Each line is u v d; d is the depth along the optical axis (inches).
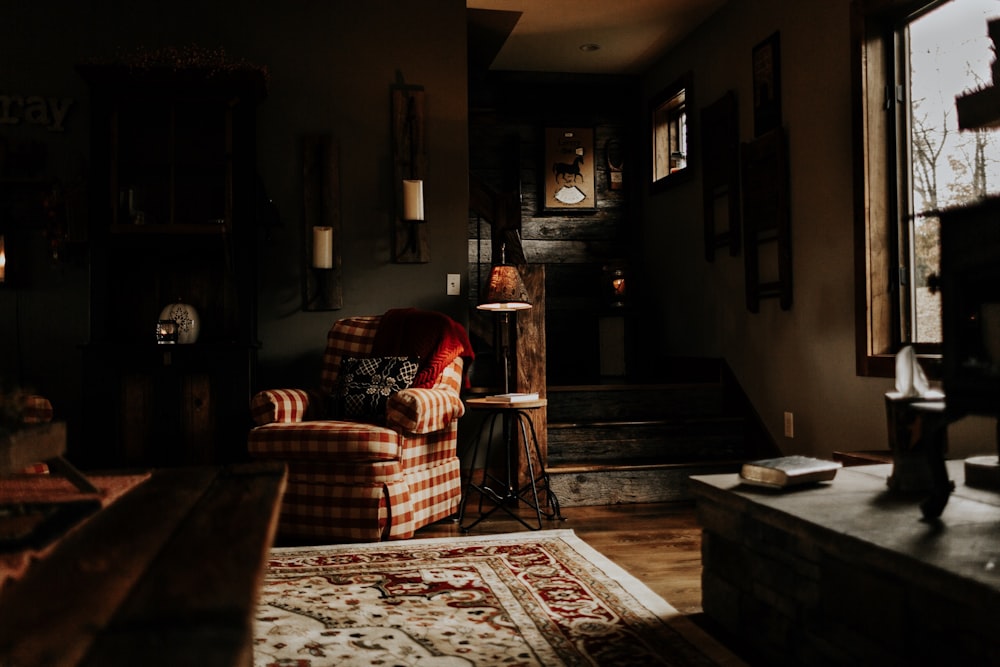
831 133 145.3
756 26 171.3
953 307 63.7
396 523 127.7
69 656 26.6
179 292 163.6
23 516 51.1
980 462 82.0
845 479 86.5
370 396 141.3
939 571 52.1
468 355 157.6
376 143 170.7
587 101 237.0
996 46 109.0
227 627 29.3
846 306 141.6
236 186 152.3
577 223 236.4
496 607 91.3
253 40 167.2
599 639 80.7
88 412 144.5
